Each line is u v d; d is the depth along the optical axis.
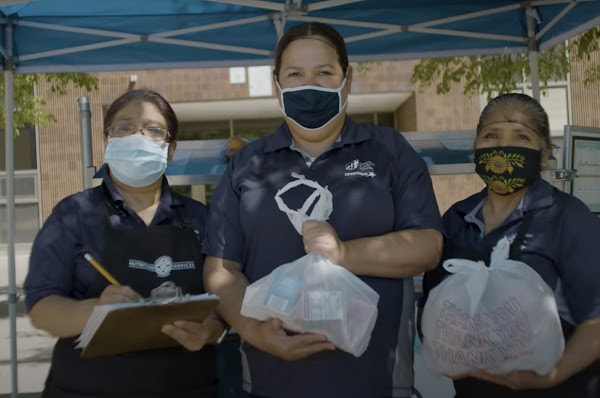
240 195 2.40
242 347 2.41
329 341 2.05
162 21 4.91
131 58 5.30
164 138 2.60
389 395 2.22
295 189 2.29
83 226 2.44
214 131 18.09
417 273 2.23
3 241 15.98
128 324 2.01
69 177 15.92
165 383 2.37
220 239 2.39
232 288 2.29
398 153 2.39
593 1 4.48
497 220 2.51
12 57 4.98
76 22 4.86
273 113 17.58
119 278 2.35
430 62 9.70
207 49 5.35
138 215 2.55
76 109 15.78
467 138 4.65
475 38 5.29
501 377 2.12
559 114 14.70
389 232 2.28
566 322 2.30
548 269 2.32
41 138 15.83
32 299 2.31
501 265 2.19
